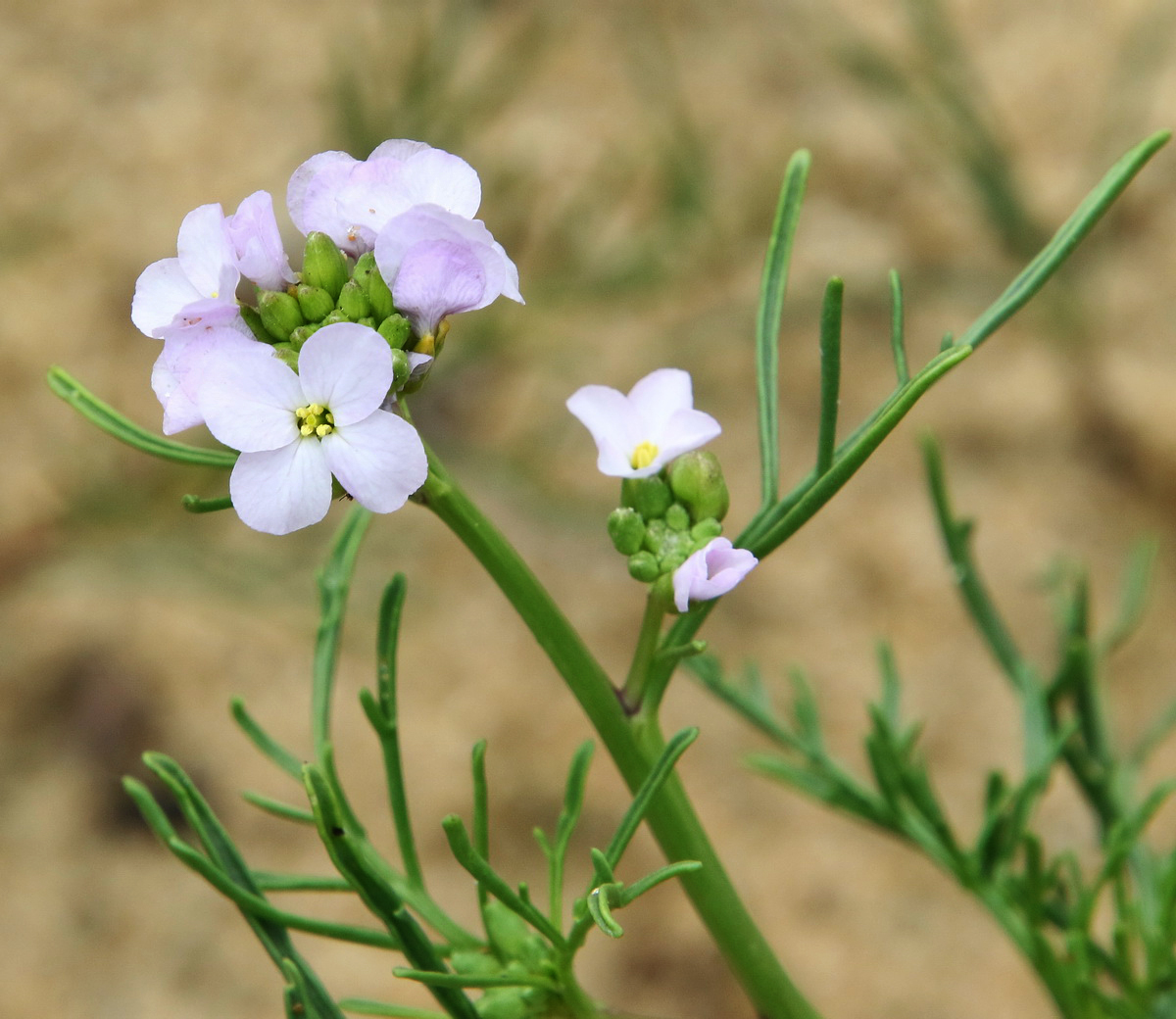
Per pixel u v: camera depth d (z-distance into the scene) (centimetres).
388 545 44
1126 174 18
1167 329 46
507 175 46
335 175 18
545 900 38
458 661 42
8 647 42
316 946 39
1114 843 22
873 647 42
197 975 39
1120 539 43
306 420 17
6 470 44
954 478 44
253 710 41
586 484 45
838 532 43
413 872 20
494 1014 19
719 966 37
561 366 46
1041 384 45
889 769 23
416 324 18
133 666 42
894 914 39
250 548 43
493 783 40
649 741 19
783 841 40
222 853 19
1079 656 23
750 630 42
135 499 43
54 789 41
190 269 18
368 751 41
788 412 45
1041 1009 37
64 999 38
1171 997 23
